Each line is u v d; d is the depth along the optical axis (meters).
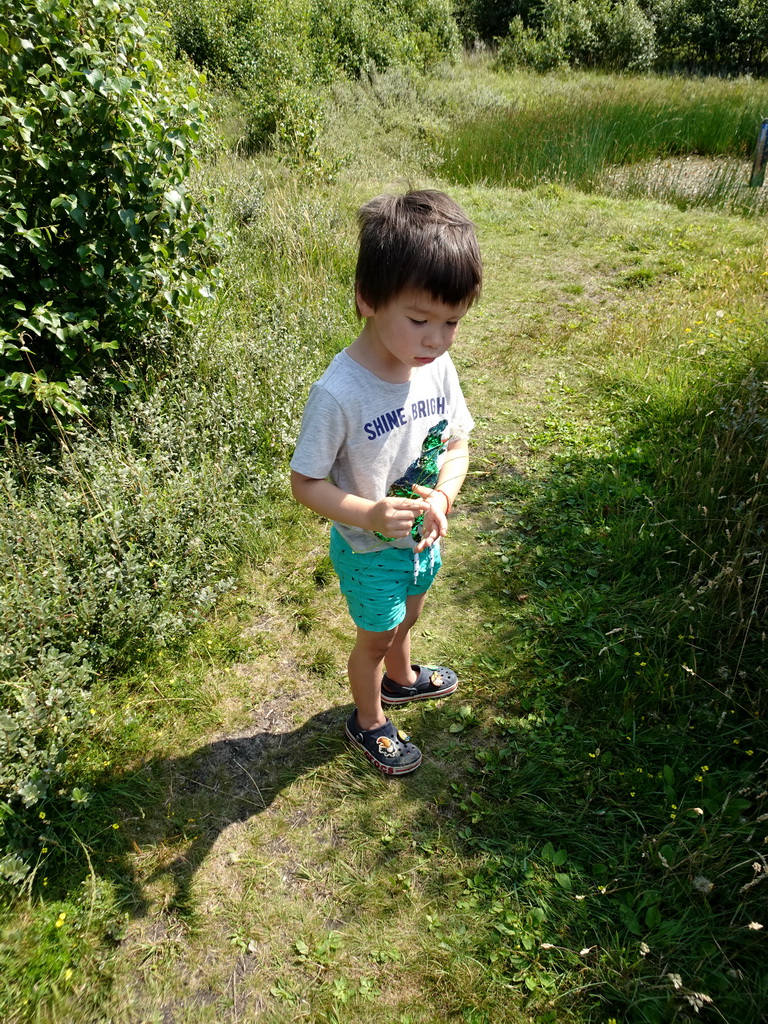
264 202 6.84
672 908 1.96
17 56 3.16
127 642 2.74
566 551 3.28
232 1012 1.84
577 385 4.70
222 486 3.35
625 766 2.34
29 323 3.31
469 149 10.52
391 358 1.76
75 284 3.63
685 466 3.46
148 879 2.11
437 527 1.88
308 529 3.49
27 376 3.23
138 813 2.29
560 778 2.33
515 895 2.04
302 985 1.88
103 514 2.89
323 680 2.76
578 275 6.54
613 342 5.05
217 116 10.21
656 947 1.88
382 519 1.71
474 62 19.41
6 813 2.15
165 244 3.91
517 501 3.69
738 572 2.66
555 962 1.88
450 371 1.99
